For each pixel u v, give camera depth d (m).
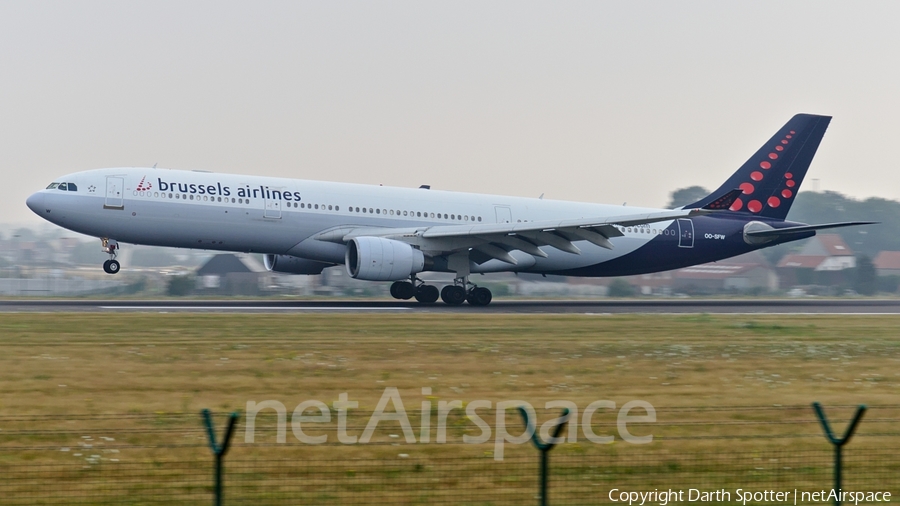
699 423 59.00
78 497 42.12
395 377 75.25
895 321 152.12
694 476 47.44
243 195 147.50
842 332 127.38
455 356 89.00
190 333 102.69
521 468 47.81
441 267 158.75
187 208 143.75
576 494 44.28
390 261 145.12
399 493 43.56
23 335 97.44
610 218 147.38
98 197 139.75
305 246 152.50
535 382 74.75
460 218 164.50
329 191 155.50
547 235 154.62
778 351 101.25
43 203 138.12
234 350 88.75
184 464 47.41
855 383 80.06
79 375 72.25
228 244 149.00
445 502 42.56
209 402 62.78
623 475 47.28
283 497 42.66
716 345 105.19
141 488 43.53
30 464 46.75
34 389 66.06
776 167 184.12
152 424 55.59
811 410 64.75
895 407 66.81
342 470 46.88
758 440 54.53
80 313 125.31
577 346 100.50
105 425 55.31
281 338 99.88
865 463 50.28
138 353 85.06
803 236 184.50
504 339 105.19
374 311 142.12
